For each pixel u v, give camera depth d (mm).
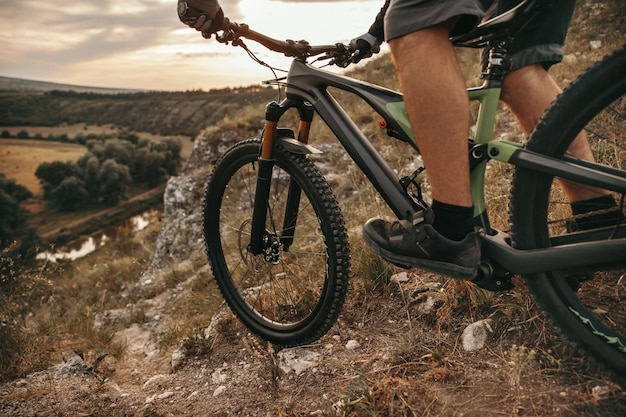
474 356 1848
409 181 1792
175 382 2391
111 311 5145
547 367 1685
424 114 1486
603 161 2506
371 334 2209
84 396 2326
